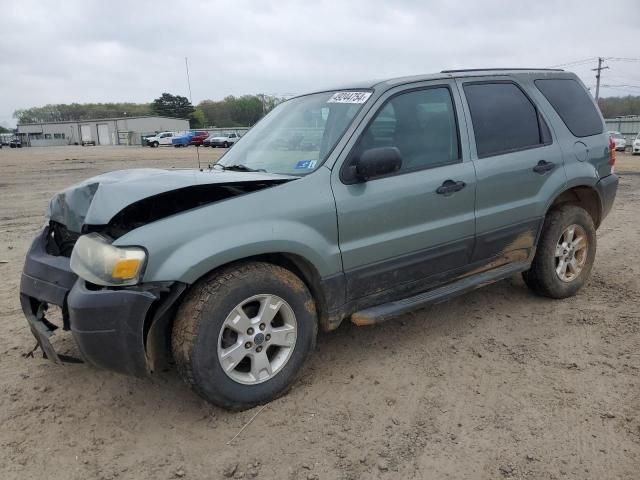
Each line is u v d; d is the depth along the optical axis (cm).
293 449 287
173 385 353
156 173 341
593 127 500
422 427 303
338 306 349
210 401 306
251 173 346
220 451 287
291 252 319
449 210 389
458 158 399
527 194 438
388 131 369
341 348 400
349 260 345
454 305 481
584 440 287
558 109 476
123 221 306
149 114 9856
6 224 924
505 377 354
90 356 289
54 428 309
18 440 298
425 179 376
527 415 311
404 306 371
